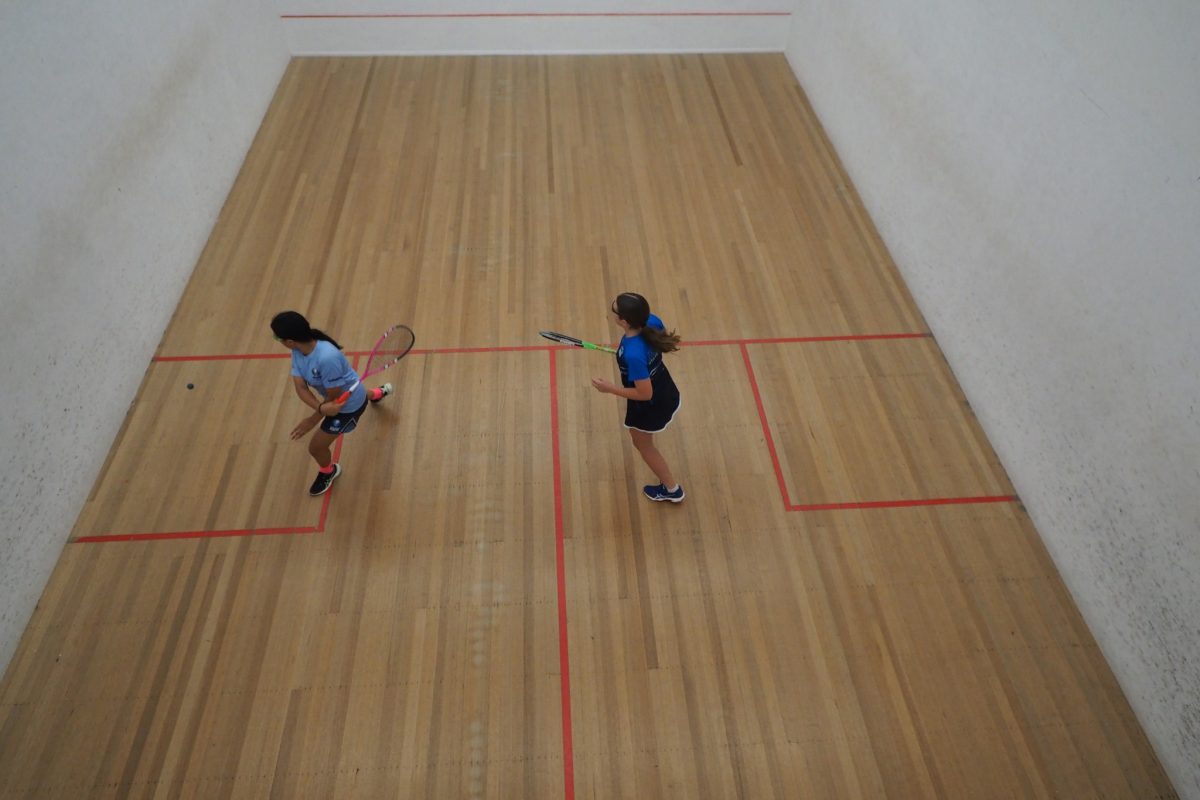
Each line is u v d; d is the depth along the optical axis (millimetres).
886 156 5285
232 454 4000
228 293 4820
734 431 4176
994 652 3383
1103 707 3238
